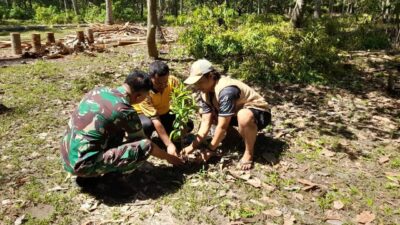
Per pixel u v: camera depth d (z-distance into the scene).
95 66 8.43
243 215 3.27
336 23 14.86
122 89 3.36
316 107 6.12
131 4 36.56
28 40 13.45
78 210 3.31
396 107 6.18
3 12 28.91
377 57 9.59
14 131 4.82
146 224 3.15
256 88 7.13
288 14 30.91
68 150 3.32
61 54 9.92
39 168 3.98
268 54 8.77
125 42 11.66
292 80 7.58
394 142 4.82
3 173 3.86
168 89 4.20
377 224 3.22
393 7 13.51
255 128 3.92
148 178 3.80
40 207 3.36
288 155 4.34
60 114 5.45
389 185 3.78
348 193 3.65
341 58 9.02
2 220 3.16
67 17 25.98
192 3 29.89
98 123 3.23
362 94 6.84
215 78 3.85
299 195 3.57
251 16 19.45
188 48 9.74
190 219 3.23
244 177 3.81
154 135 4.66
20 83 6.94
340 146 4.64
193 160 4.07
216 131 3.91
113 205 3.39
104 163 3.29
